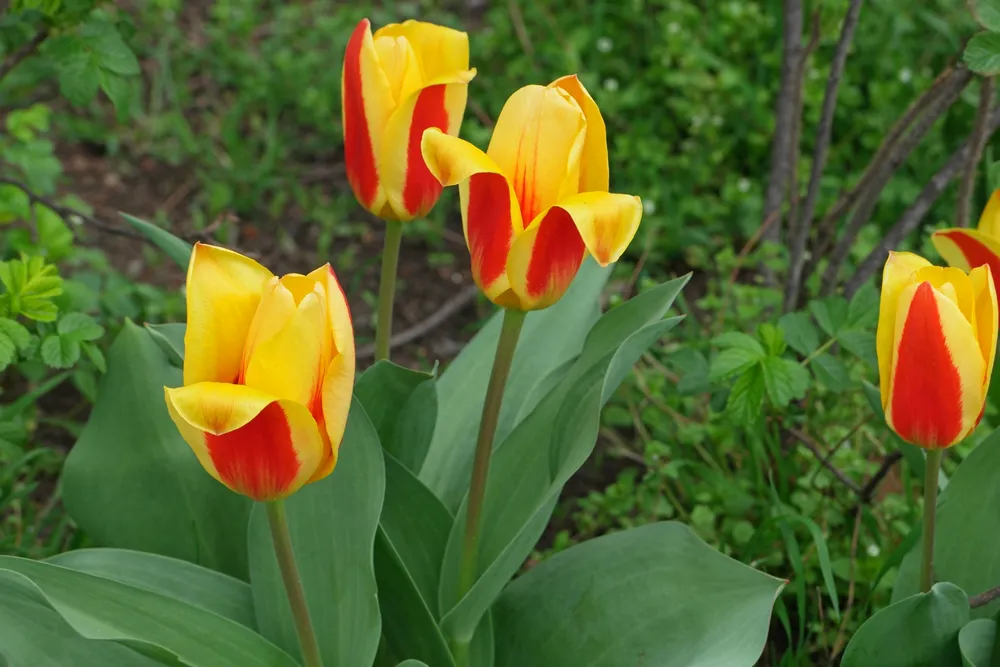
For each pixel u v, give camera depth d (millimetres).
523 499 825
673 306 1357
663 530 817
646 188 1540
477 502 794
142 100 1709
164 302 1253
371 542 776
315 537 800
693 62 1562
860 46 1612
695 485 1065
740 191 1476
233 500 875
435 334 1367
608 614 807
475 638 825
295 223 1527
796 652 944
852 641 789
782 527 917
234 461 678
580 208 689
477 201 713
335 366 666
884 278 746
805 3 1562
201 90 1742
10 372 1244
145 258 1422
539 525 788
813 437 1051
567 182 703
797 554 908
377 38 787
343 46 1707
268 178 1541
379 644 847
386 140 791
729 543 1009
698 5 1784
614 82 1584
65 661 771
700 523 1009
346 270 1455
